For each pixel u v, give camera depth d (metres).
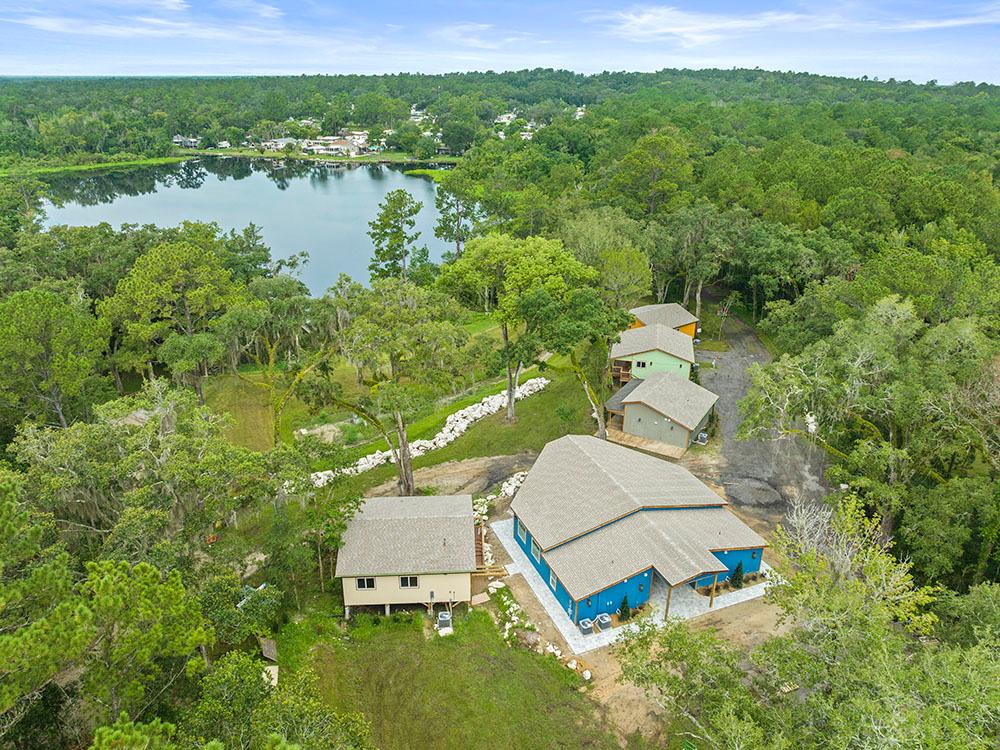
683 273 70.44
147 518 24.83
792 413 36.62
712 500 34.19
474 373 57.81
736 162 101.19
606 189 91.19
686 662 20.45
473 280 50.88
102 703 19.25
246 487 29.38
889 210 66.38
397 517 32.56
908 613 21.66
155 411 32.91
